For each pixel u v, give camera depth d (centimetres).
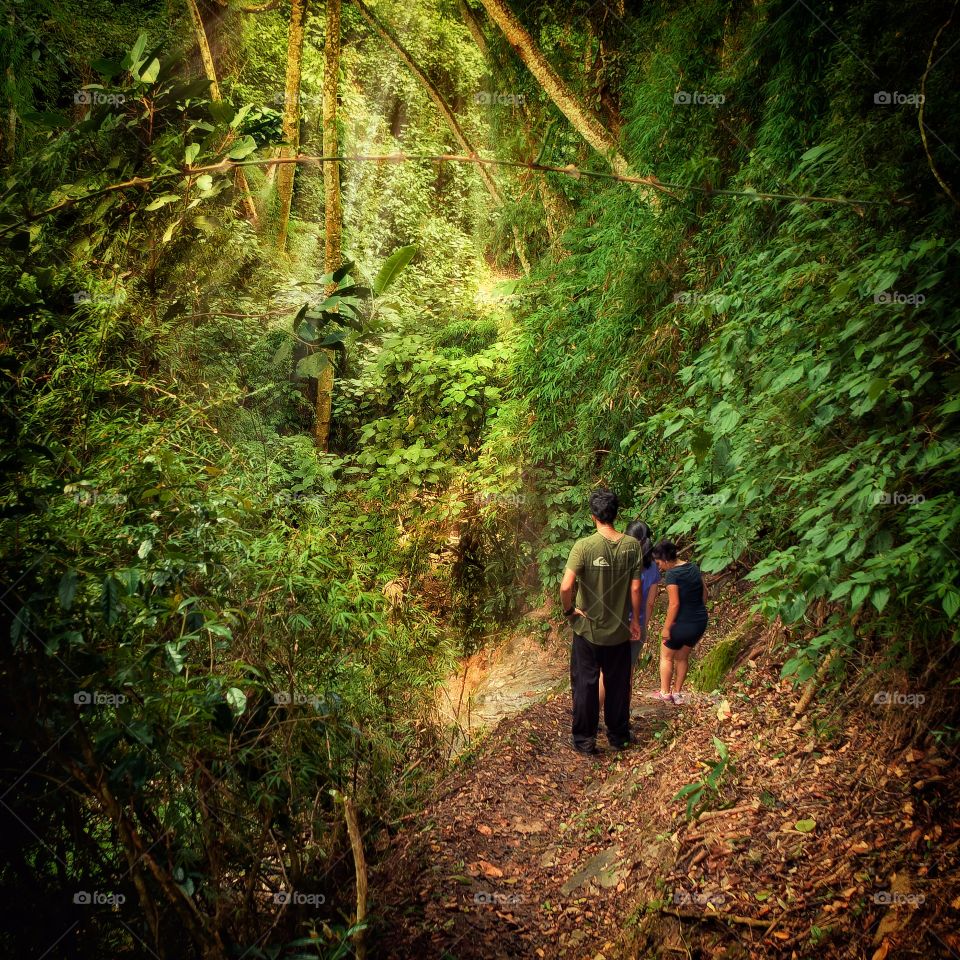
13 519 217
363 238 1247
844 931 251
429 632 634
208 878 255
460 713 641
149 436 310
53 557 211
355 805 330
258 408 827
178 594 243
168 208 279
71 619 214
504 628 795
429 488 848
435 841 371
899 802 286
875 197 350
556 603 742
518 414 774
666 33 666
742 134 564
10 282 244
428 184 1473
